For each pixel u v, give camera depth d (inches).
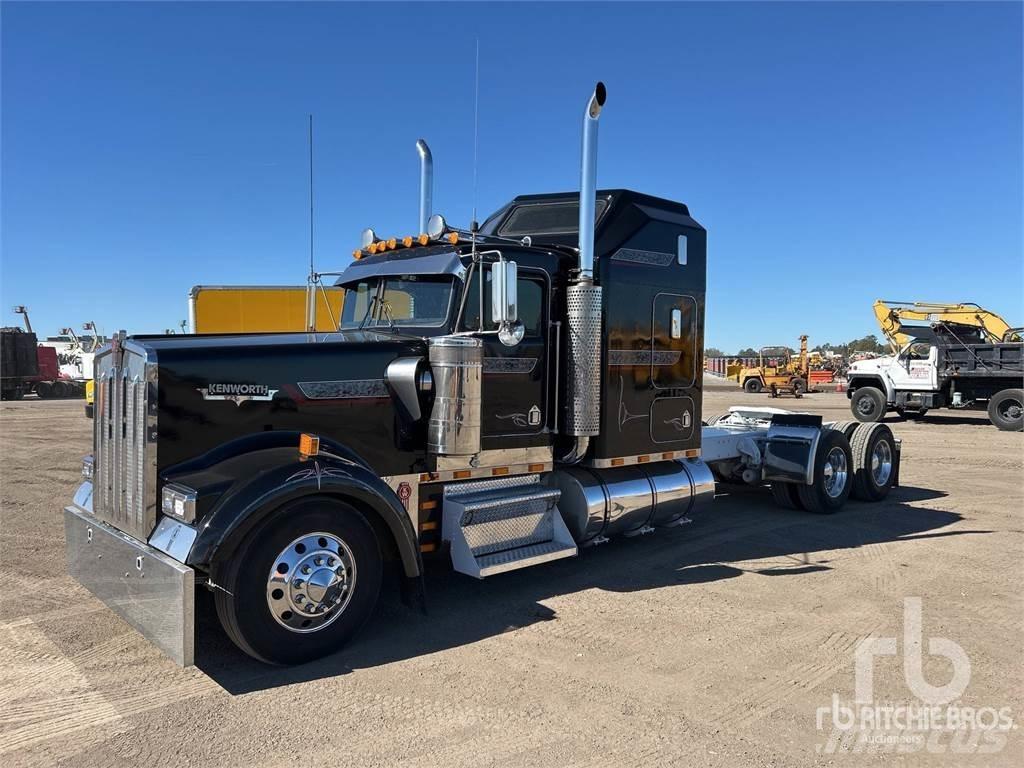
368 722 140.9
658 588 226.8
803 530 307.3
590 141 220.8
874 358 903.1
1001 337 829.8
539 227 258.5
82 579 184.4
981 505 364.2
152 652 173.0
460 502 202.7
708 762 128.1
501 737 135.9
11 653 172.2
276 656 161.5
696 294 272.8
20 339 1369.3
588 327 227.1
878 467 374.0
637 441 250.2
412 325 216.1
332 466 168.4
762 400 1218.6
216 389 169.9
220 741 133.5
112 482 178.5
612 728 139.6
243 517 152.9
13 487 388.5
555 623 195.6
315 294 250.4
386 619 197.6
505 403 215.5
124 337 175.3
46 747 131.3
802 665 169.5
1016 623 197.6
